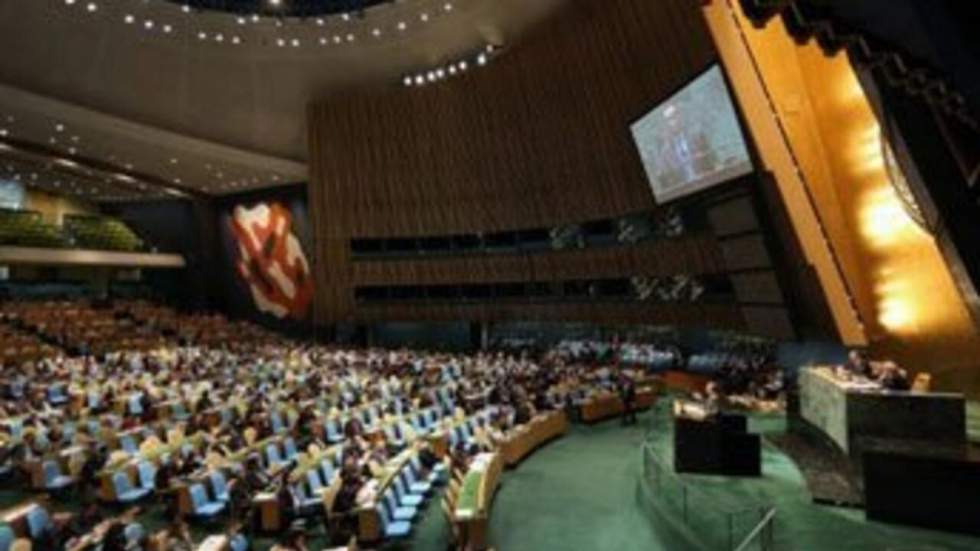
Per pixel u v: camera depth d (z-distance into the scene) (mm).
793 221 15688
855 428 10672
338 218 32719
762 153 15883
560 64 23734
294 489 12242
